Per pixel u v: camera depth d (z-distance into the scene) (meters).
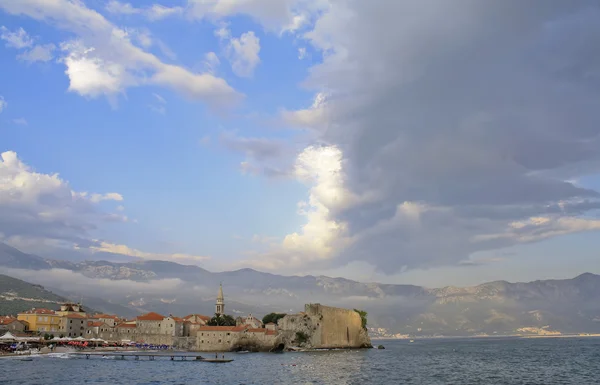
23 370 127.19
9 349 187.00
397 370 146.38
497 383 115.69
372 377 125.50
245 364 158.00
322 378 121.75
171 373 127.50
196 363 158.75
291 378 120.62
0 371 124.06
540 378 127.38
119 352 197.38
